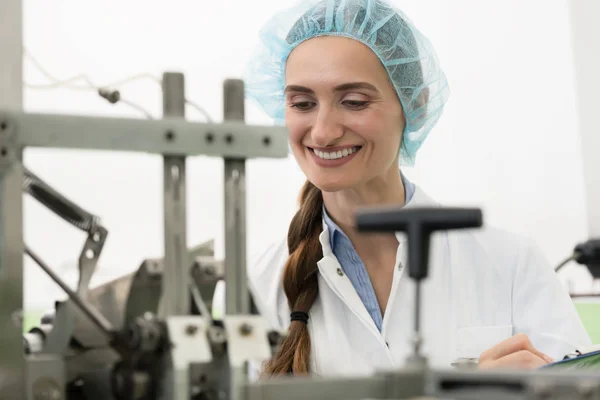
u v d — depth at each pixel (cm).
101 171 261
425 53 190
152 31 266
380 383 96
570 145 287
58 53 255
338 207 190
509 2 295
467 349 190
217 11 272
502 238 200
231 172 110
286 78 187
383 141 181
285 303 196
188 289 107
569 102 287
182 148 106
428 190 299
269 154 110
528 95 293
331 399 97
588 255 185
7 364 101
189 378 101
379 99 180
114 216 262
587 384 82
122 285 113
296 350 183
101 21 261
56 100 254
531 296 196
